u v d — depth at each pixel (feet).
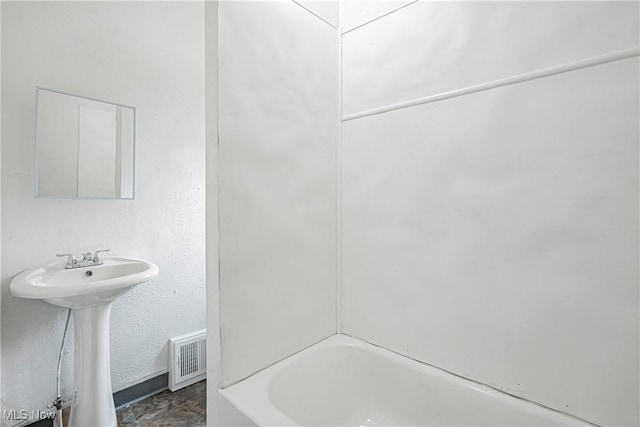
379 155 4.67
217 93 3.55
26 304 5.46
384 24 4.59
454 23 3.94
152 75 6.91
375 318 4.77
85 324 5.32
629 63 2.91
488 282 3.74
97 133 6.18
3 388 5.27
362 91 4.84
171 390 7.13
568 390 3.26
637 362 2.92
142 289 6.87
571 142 3.20
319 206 4.84
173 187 7.29
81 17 5.95
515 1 3.50
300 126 4.51
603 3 3.02
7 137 5.24
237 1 3.74
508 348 3.61
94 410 5.35
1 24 5.15
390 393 4.44
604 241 3.05
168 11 7.13
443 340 4.10
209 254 3.71
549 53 3.31
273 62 4.14
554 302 3.33
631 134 2.91
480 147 3.76
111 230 6.42
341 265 5.17
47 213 5.66
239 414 3.35
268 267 4.12
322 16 4.85
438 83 4.08
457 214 3.95
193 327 7.70
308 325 4.69
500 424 3.55
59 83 5.73
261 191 4.03
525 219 3.48
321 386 4.50
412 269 4.36
